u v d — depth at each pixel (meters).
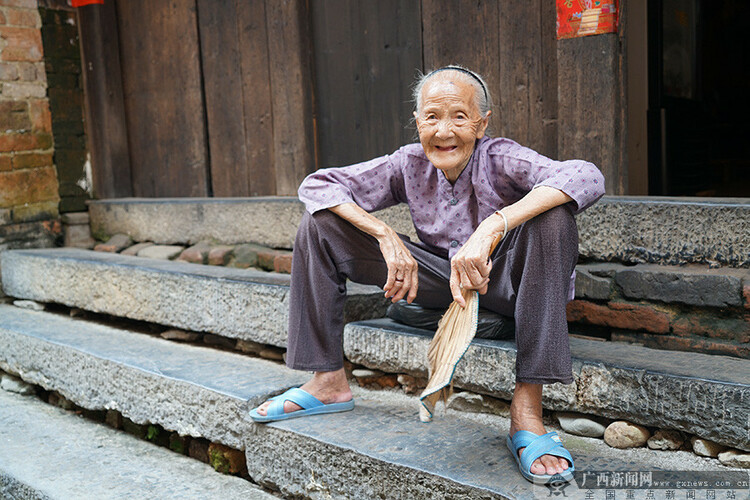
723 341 2.04
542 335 1.70
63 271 3.69
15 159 4.23
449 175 1.97
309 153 3.48
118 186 4.42
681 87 4.52
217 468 2.40
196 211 3.78
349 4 3.28
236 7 3.66
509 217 1.68
